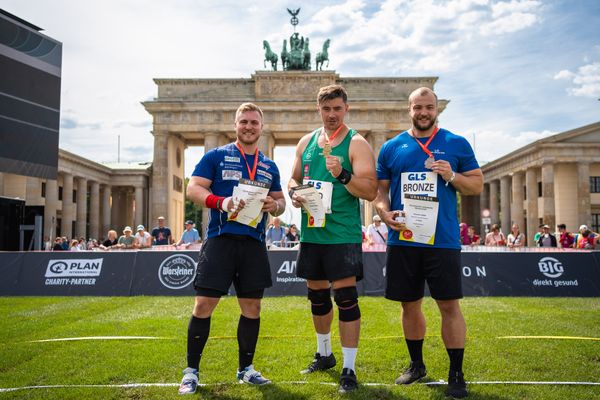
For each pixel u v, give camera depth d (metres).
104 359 8.45
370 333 10.81
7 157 26.84
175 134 77.50
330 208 7.15
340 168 6.70
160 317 13.07
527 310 14.23
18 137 27.48
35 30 28.56
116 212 99.00
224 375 7.49
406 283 7.14
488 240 36.97
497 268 18.09
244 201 6.93
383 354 8.77
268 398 6.34
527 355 8.62
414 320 7.30
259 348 9.33
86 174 80.38
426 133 7.38
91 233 84.00
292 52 82.44
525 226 87.94
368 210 70.38
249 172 7.44
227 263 7.05
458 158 7.24
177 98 77.25
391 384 7.04
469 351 8.95
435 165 6.87
